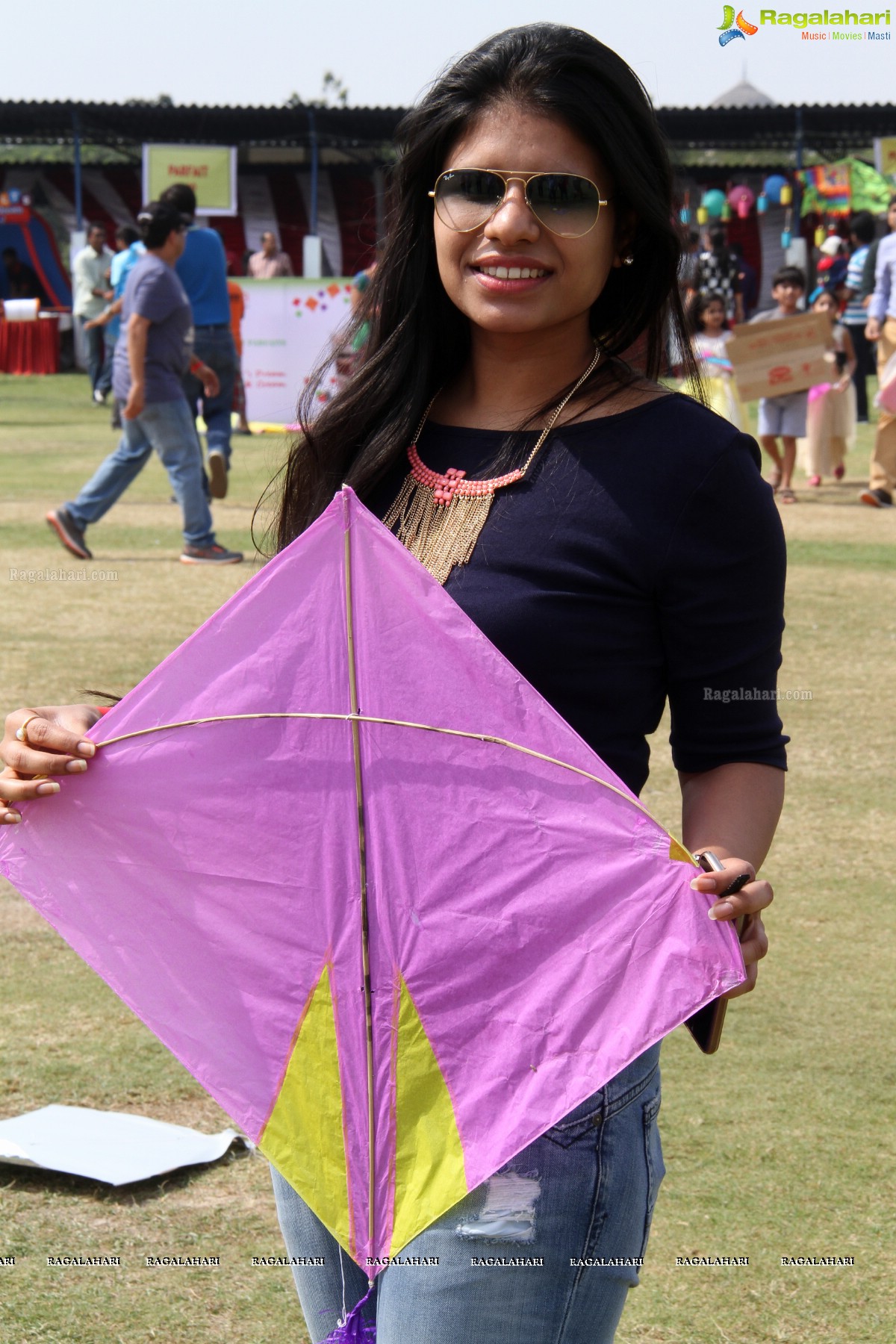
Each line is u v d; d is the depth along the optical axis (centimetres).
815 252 3038
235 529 1081
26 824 172
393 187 186
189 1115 324
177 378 917
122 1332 251
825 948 407
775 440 1277
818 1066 346
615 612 161
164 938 171
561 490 163
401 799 161
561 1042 157
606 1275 161
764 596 163
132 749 168
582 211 169
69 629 738
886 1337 252
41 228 3006
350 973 165
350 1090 165
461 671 158
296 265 3453
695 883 151
